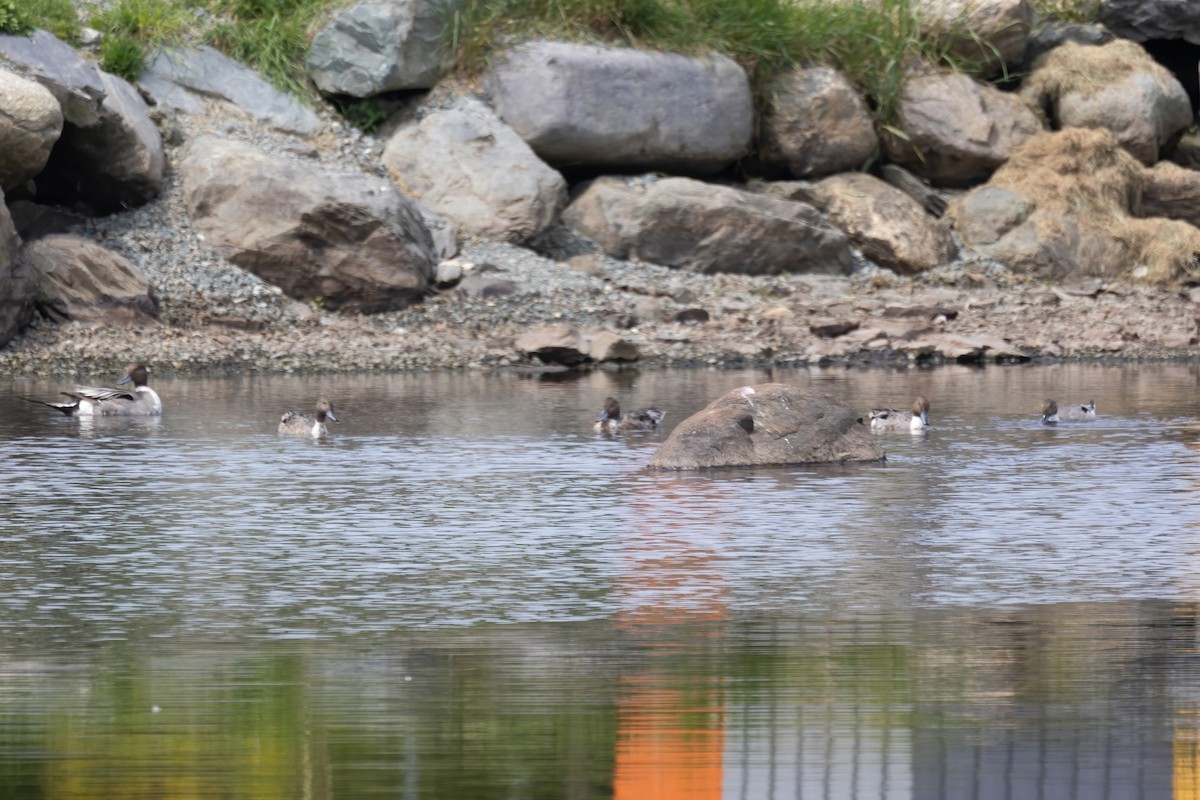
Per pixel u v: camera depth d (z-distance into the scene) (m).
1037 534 31.44
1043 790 17.64
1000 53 85.44
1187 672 21.92
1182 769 18.22
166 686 21.44
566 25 76.19
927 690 21.14
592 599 26.25
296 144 70.50
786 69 80.56
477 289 66.50
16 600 26.20
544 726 19.77
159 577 27.83
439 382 56.81
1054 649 23.12
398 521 32.84
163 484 37.03
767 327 66.12
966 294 73.25
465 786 17.86
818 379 58.31
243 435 44.59
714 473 38.84
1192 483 37.16
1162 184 83.06
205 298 62.66
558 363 61.78
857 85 82.12
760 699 20.83
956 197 81.00
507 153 71.62
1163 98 85.31
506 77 74.00
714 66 76.88
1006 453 41.97
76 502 34.81
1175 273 77.06
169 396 52.50
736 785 17.81
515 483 37.34
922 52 83.94
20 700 20.84
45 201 66.12
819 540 30.86
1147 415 49.31
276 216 64.44
